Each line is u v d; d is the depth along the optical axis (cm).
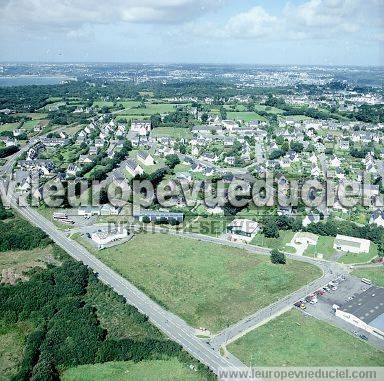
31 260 17888
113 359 12425
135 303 15050
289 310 14612
